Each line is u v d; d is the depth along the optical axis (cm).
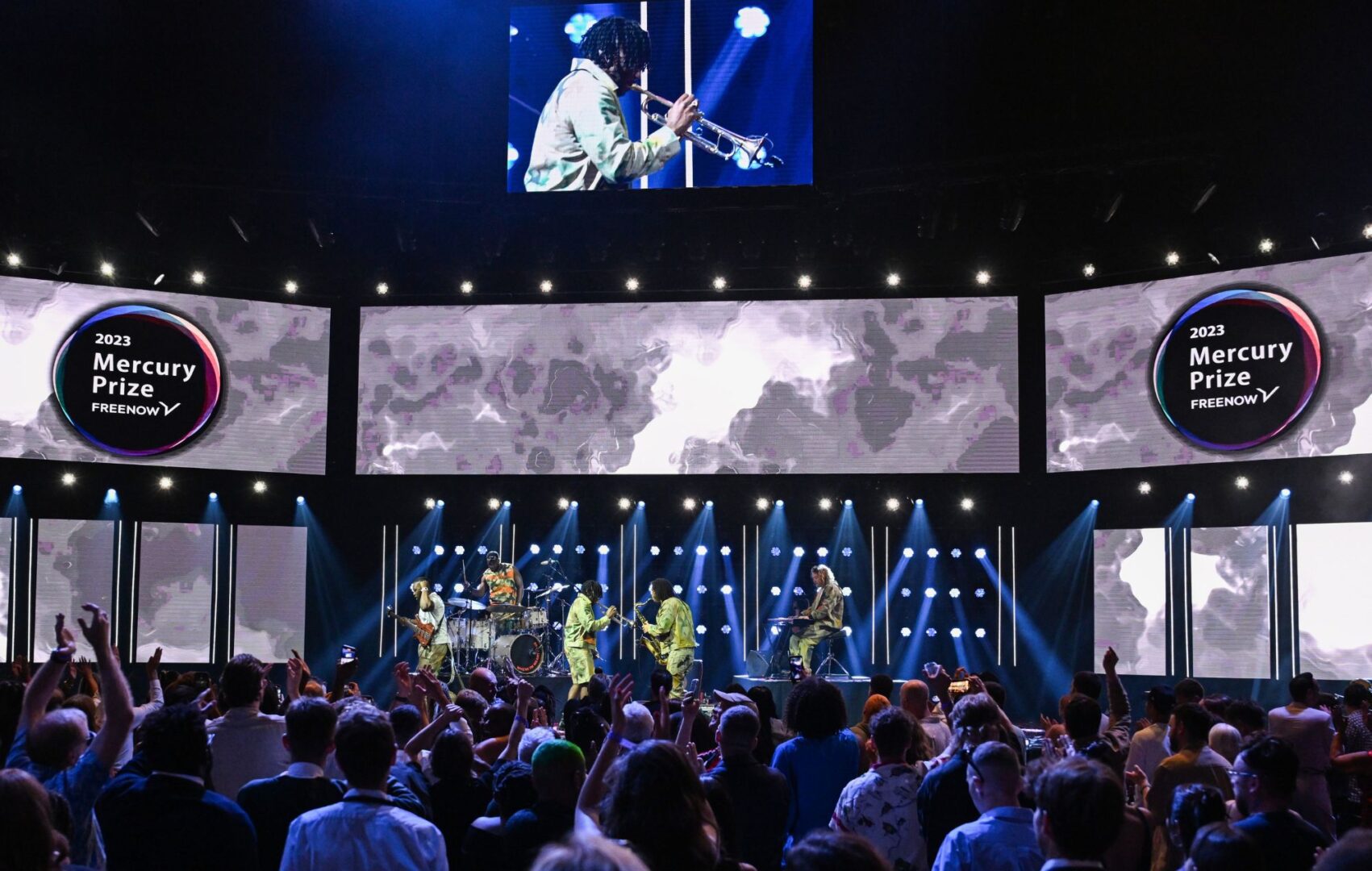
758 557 1881
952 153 1634
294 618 1795
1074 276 1691
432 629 1695
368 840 380
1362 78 1459
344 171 1683
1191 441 1580
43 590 1683
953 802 465
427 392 1775
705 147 1588
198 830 367
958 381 1711
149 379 1691
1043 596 1781
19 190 1518
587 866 177
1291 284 1527
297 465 1752
